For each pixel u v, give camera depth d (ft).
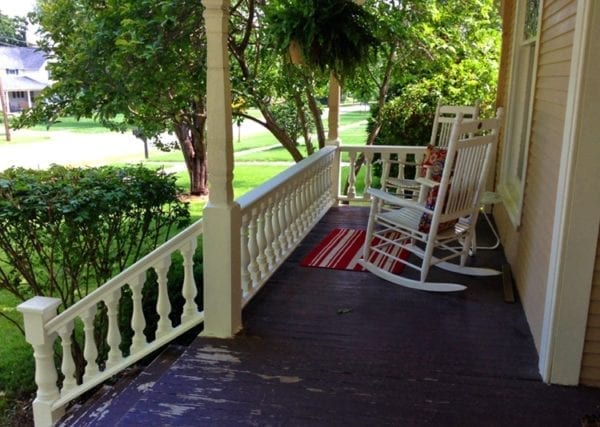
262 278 11.48
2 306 17.03
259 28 18.22
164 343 9.56
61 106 17.30
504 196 13.70
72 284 12.59
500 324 9.62
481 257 13.28
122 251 12.81
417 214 11.95
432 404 7.15
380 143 25.81
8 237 11.46
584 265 7.15
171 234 15.78
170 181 13.28
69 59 16.26
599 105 6.64
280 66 18.90
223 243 8.87
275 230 12.46
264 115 20.57
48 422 9.80
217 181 8.80
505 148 14.73
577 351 7.44
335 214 18.15
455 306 10.41
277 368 8.12
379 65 22.48
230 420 6.88
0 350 15.03
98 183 12.08
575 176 6.93
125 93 16.19
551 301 7.54
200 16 15.37
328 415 6.93
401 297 10.87
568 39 7.77
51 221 11.16
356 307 10.37
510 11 16.70
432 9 19.92
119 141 50.29
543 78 9.66
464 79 22.41
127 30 15.25
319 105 24.09
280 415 6.95
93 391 12.19
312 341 8.98
